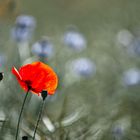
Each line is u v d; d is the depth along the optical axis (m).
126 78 9.55
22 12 14.02
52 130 6.70
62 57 10.53
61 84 9.04
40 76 4.99
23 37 9.59
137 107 8.56
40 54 9.11
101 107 8.35
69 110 7.85
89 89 9.47
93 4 17.66
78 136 6.83
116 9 15.64
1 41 10.72
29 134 6.44
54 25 14.98
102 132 7.08
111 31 13.27
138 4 15.04
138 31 12.31
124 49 11.80
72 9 17.70
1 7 10.65
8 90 7.84
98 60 11.43
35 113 7.57
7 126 6.38
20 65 9.11
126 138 7.40
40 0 17.00
